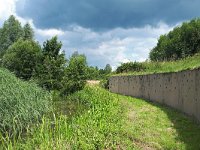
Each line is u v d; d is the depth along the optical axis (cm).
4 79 1662
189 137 1206
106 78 4019
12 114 1273
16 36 6297
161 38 5769
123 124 1389
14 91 1465
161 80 2191
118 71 3769
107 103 1919
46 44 2634
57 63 2475
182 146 1088
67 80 2433
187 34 4578
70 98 2239
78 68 2514
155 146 1101
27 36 6425
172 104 1950
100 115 1422
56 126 1119
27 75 2708
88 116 1395
